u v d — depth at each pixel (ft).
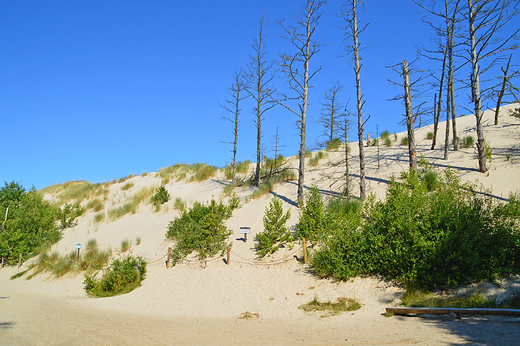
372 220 43.42
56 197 130.00
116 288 55.06
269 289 43.52
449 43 68.13
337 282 40.42
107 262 67.10
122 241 74.13
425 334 21.20
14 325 28.27
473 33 57.77
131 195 108.68
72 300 50.93
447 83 71.20
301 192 64.90
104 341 22.13
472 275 32.86
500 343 17.66
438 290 33.53
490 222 34.40
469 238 33.22
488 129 78.64
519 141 66.23
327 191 69.26
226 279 49.52
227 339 22.79
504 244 32.60
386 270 38.65
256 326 28.53
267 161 99.30
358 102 59.88
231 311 38.06
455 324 23.75
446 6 66.85
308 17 65.36
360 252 40.27
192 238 61.11
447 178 49.11
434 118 76.79
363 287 37.81
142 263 59.26
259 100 81.05
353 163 81.92
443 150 74.08
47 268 77.46
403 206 40.06
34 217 96.99
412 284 34.50
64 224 98.78
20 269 83.92
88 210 107.76
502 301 28.22
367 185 66.54
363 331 23.81
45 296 55.83
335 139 81.20
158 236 73.31
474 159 64.08
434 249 33.17
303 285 42.39
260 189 78.02
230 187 86.69
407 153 78.69
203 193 91.91
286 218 54.85
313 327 26.94
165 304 44.47
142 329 27.02
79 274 69.67
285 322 30.19
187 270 56.39
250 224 64.44
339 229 44.06
